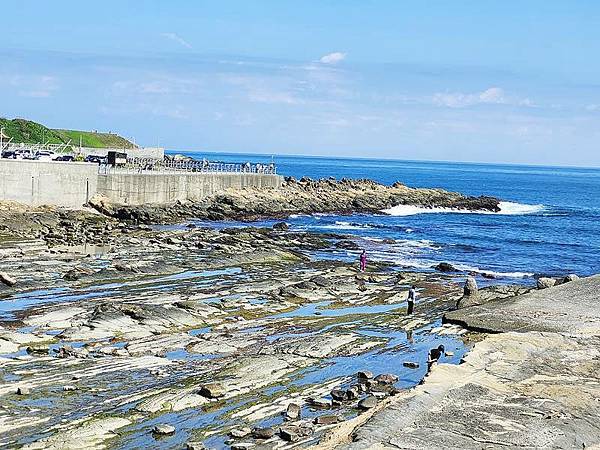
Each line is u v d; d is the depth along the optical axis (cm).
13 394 2581
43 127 13912
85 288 4294
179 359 3067
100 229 6431
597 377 2700
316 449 2086
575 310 3888
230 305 4044
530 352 2986
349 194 11275
